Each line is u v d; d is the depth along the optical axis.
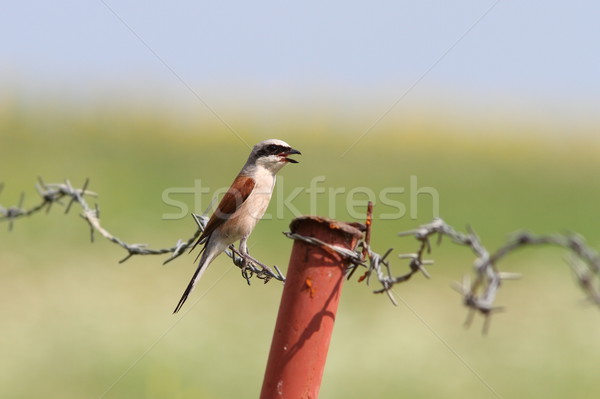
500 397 9.77
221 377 9.91
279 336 4.39
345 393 9.74
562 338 11.80
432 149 29.77
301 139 29.73
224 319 12.13
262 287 13.94
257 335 11.56
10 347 10.76
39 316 11.91
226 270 14.89
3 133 27.41
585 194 23.36
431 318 12.68
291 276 4.38
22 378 9.68
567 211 20.83
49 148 25.66
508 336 11.97
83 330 11.57
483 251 3.59
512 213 20.33
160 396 9.45
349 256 4.33
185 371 9.98
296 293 4.35
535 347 11.37
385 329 12.09
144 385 9.74
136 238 16.30
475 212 20.02
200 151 27.22
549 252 17.06
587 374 10.47
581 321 12.71
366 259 4.36
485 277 3.24
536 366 10.55
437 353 11.22
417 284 14.49
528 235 3.19
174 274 14.38
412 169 25.19
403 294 13.88
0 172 21.92
